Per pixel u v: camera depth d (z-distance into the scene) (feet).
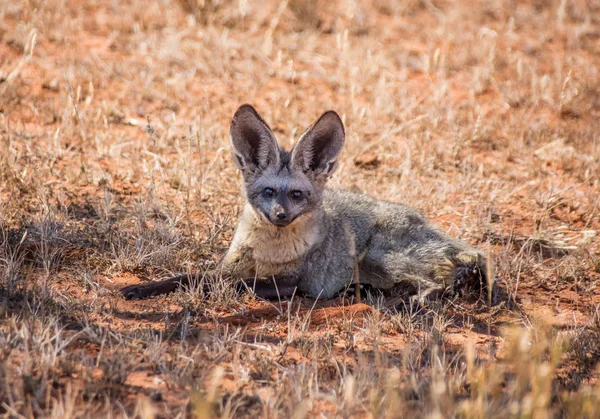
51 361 24.14
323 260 35.42
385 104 60.49
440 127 58.54
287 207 33.09
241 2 69.56
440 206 45.70
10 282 30.01
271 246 34.42
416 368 26.71
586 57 75.05
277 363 26.53
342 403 23.49
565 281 37.68
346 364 26.94
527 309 34.04
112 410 22.59
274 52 69.87
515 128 59.16
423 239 35.83
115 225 38.83
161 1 77.25
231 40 70.54
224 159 49.44
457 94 65.87
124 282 34.35
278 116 57.82
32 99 56.24
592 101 64.75
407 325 31.07
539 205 47.19
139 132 53.67
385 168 51.01
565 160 54.24
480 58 72.33
